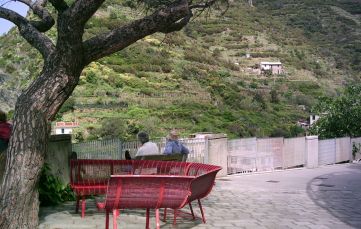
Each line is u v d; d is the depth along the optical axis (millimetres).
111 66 72438
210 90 73375
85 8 6262
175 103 62719
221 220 8219
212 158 16469
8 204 6117
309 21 159750
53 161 9172
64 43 6348
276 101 81188
